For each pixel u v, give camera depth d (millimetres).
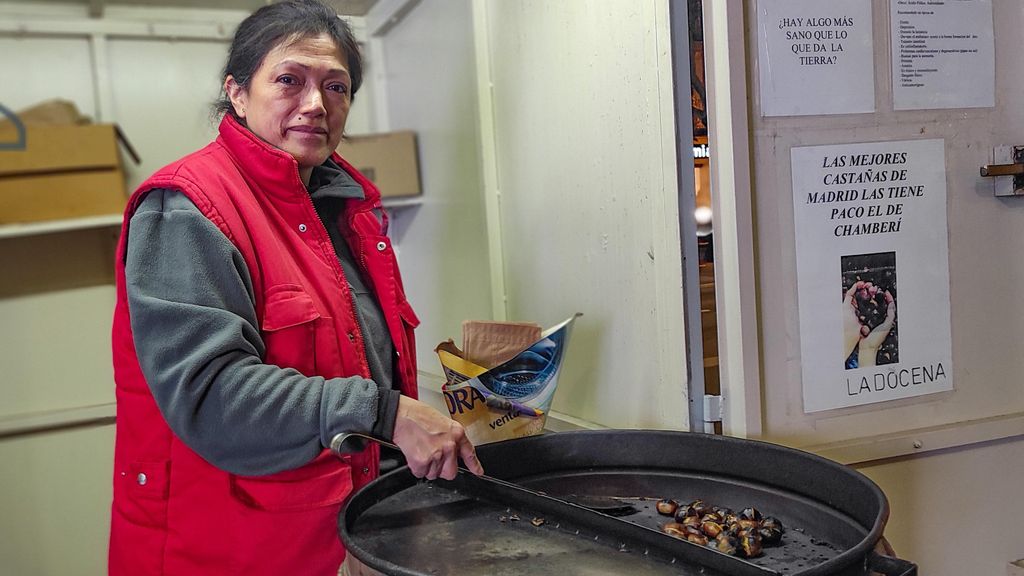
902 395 1262
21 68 2178
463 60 2117
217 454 912
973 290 1292
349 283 1170
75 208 1982
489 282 1979
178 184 938
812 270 1204
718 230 1182
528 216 1728
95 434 2102
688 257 1209
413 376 1267
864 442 1226
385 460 1475
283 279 990
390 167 2496
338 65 1066
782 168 1184
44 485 2066
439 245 2395
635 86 1297
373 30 2658
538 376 1256
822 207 1204
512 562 841
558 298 1631
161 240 916
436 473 912
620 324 1405
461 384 1250
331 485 1014
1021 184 1275
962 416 1300
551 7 1543
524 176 1727
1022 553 1341
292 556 1008
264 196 1047
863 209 1226
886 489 1266
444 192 2336
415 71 2480
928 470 1284
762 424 1191
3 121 1981
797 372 1209
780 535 932
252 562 989
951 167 1269
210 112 1188
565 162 1552
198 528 977
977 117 1278
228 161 1034
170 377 874
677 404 1245
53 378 2088
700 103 1173
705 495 1076
